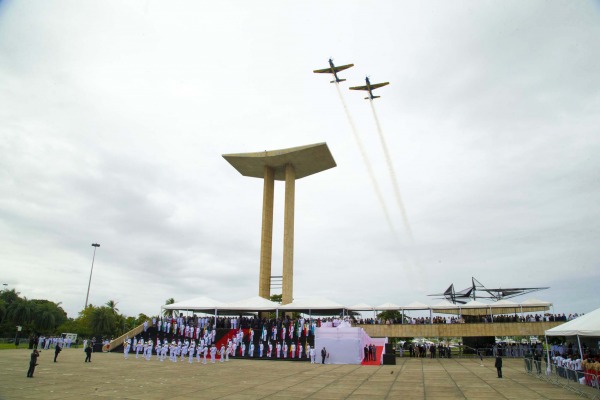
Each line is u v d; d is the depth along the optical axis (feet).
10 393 66.69
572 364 87.97
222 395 69.26
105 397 64.90
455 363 142.20
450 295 255.91
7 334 287.48
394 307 198.90
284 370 112.16
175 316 209.67
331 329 142.10
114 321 313.73
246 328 180.34
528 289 231.09
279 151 249.55
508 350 178.60
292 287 236.22
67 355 150.41
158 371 104.32
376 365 131.75
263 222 249.75
